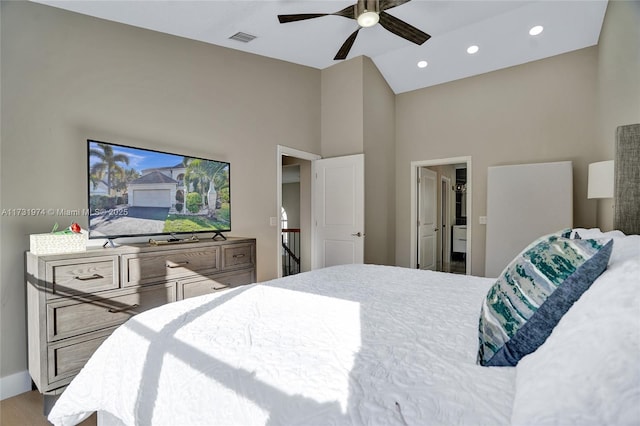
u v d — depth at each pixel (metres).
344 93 4.66
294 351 1.01
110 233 2.47
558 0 3.40
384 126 5.04
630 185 1.89
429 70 4.73
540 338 0.89
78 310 2.06
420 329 1.20
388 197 5.12
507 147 4.41
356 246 4.48
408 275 2.21
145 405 1.06
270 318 1.31
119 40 2.72
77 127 2.47
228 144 3.59
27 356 2.23
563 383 0.62
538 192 4.08
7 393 2.15
